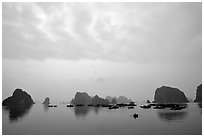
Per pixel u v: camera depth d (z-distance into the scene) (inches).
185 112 2920.8
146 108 4114.2
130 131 1457.9
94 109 4224.9
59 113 3225.9
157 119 2090.3
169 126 1632.6
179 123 1782.7
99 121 2027.6
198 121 1902.1
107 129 1552.7
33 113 3270.2
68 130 1546.5
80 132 1460.4
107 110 3742.6
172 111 3154.5
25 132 1497.3
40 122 2031.3
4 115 2893.7
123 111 3373.5
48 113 3240.7
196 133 1371.8
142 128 1565.0
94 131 1487.5
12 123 1969.7
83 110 3927.2
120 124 1785.2
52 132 1480.1
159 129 1513.3
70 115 2805.1
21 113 3282.5
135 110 3567.9
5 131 1539.1
